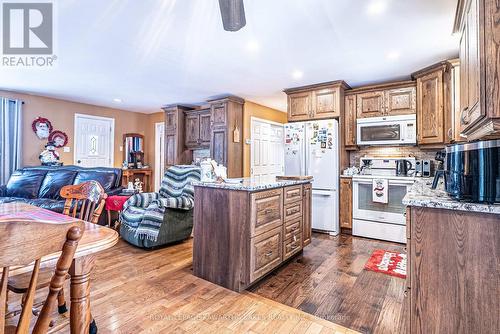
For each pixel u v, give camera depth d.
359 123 3.95
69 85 4.36
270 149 6.07
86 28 2.48
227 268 2.22
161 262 2.74
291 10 2.15
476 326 1.14
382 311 1.88
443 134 3.22
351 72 3.61
